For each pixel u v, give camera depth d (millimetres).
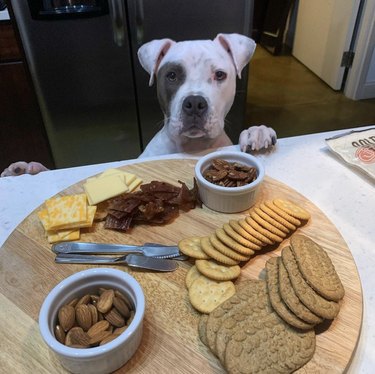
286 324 559
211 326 561
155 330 595
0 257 712
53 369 549
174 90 1042
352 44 2852
